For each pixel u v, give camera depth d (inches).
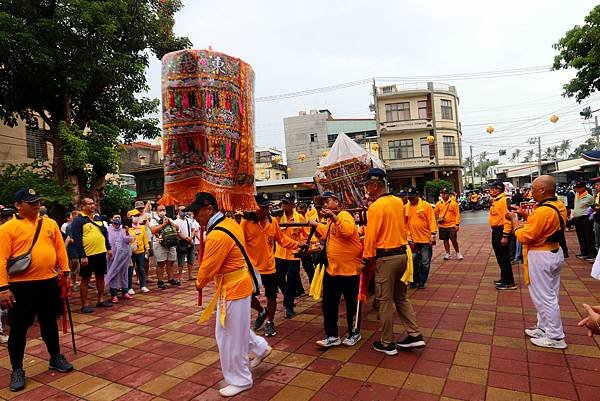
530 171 1530.5
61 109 493.4
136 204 406.9
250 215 180.5
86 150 457.4
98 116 533.0
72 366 156.5
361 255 166.7
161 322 216.2
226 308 128.0
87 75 464.4
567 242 426.6
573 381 124.7
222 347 128.9
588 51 445.4
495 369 135.7
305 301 248.4
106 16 451.5
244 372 130.6
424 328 180.5
